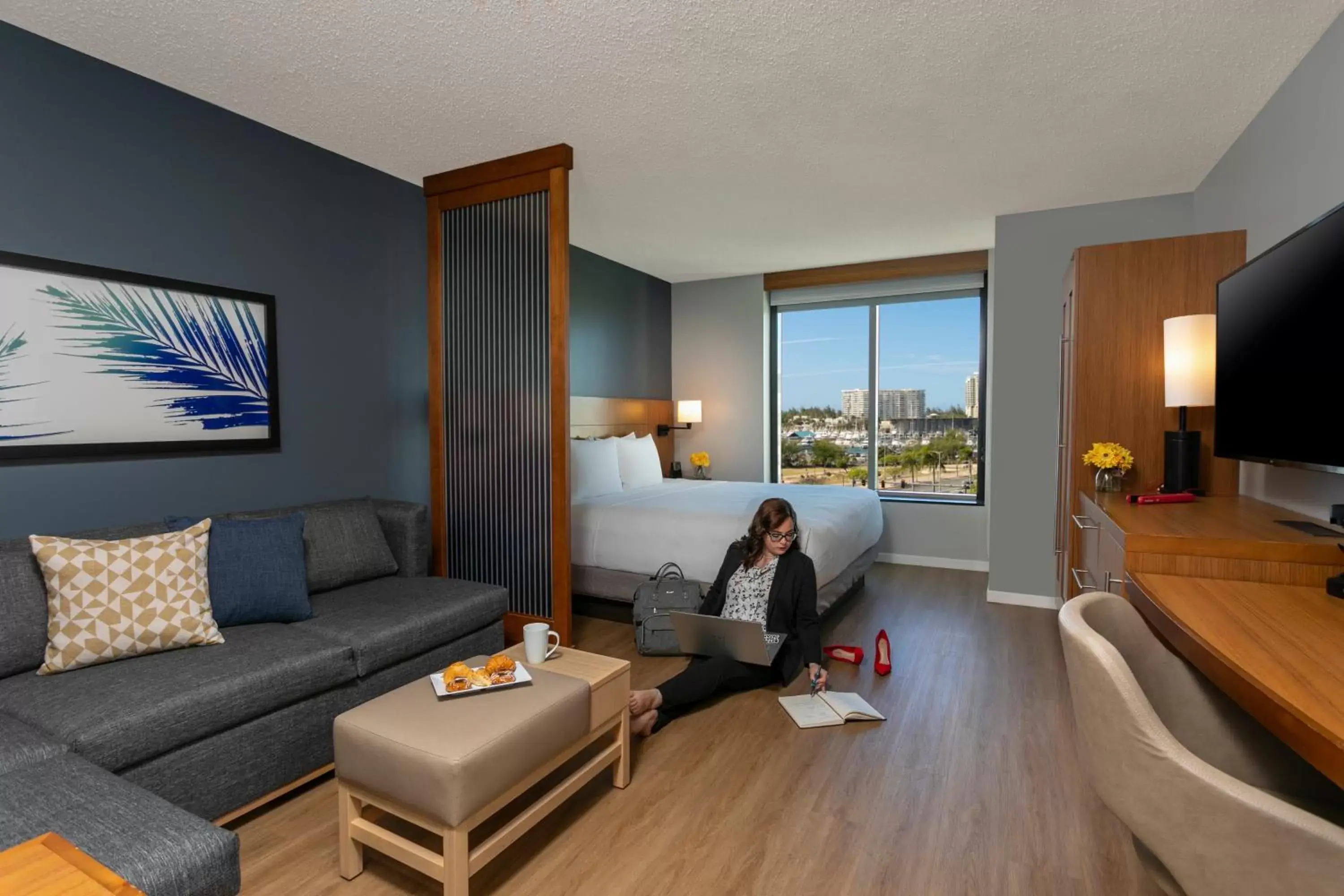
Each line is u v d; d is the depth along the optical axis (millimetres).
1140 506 2428
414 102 2664
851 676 3033
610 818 1945
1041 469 4105
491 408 3369
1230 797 842
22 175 2207
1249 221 2822
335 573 2793
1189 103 2639
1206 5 2016
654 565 3662
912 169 3344
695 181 3518
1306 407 1717
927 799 2037
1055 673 3059
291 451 3033
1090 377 3059
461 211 3430
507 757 1604
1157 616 1519
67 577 1973
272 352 2930
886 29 2137
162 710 1717
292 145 3004
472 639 2742
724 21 2096
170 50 2307
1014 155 3160
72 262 2318
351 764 1639
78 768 1474
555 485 3188
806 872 1712
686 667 3131
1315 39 2191
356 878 1703
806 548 3389
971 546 5246
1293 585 1671
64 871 788
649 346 5926
